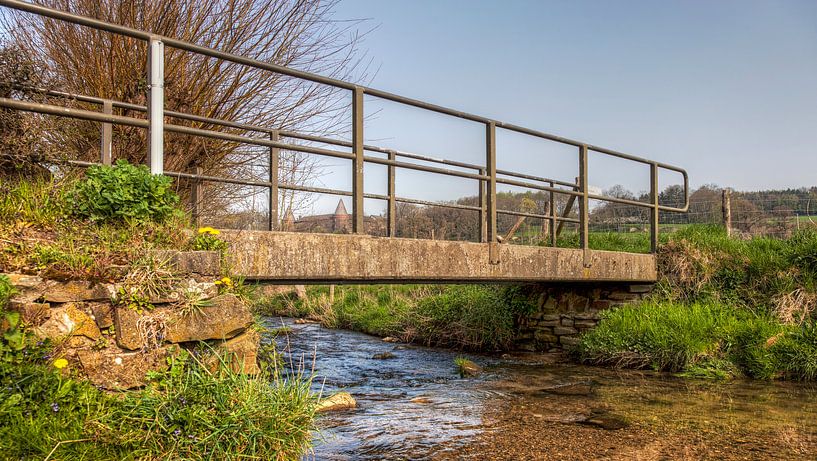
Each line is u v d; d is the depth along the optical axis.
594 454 4.54
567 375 7.89
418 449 4.62
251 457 3.18
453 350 10.48
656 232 9.72
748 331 8.01
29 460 2.66
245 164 8.88
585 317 9.48
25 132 4.28
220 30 8.18
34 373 2.97
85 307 3.27
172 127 4.09
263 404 3.37
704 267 9.48
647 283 9.55
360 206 5.17
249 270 4.37
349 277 5.05
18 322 3.06
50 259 3.31
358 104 5.15
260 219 9.84
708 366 7.78
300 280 5.22
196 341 3.59
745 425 5.36
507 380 7.59
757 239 10.27
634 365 8.39
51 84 4.79
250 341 3.81
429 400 6.41
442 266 5.96
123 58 7.61
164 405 3.16
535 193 15.63
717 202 15.13
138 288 3.41
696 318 8.42
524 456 4.48
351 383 7.45
